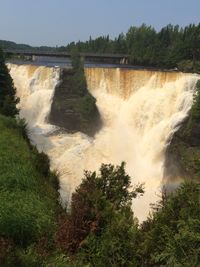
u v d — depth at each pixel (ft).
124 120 189.26
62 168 138.21
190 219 36.19
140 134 184.03
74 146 164.55
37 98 197.57
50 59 374.63
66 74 198.29
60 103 193.06
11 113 148.25
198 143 162.20
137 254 38.45
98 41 466.29
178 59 308.60
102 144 176.04
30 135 166.81
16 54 310.45
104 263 38.93
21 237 47.98
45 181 70.49
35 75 202.18
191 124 163.22
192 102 169.58
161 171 160.35
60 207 59.77
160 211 42.47
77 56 205.87
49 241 47.09
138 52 335.26
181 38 330.34
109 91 196.65
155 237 38.81
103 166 52.03
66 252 43.78
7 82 173.17
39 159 78.43
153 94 185.26
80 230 44.06
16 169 68.39
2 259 39.93
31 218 50.06
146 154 173.78
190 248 34.96
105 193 47.78
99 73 197.67
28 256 41.81
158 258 35.63
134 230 40.16
